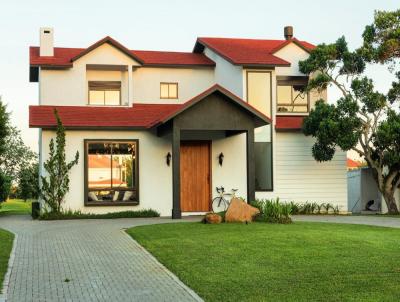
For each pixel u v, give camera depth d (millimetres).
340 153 24203
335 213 23750
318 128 22453
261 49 25969
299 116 25016
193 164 22469
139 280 9398
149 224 16875
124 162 21516
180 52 27125
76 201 20906
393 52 23125
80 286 8938
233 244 12602
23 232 15664
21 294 8367
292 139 23844
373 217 20938
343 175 24172
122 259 11328
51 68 22969
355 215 22688
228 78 24375
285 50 25156
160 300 8031
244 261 10680
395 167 23500
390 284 8656
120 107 23172
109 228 16344
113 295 8336
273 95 23391
